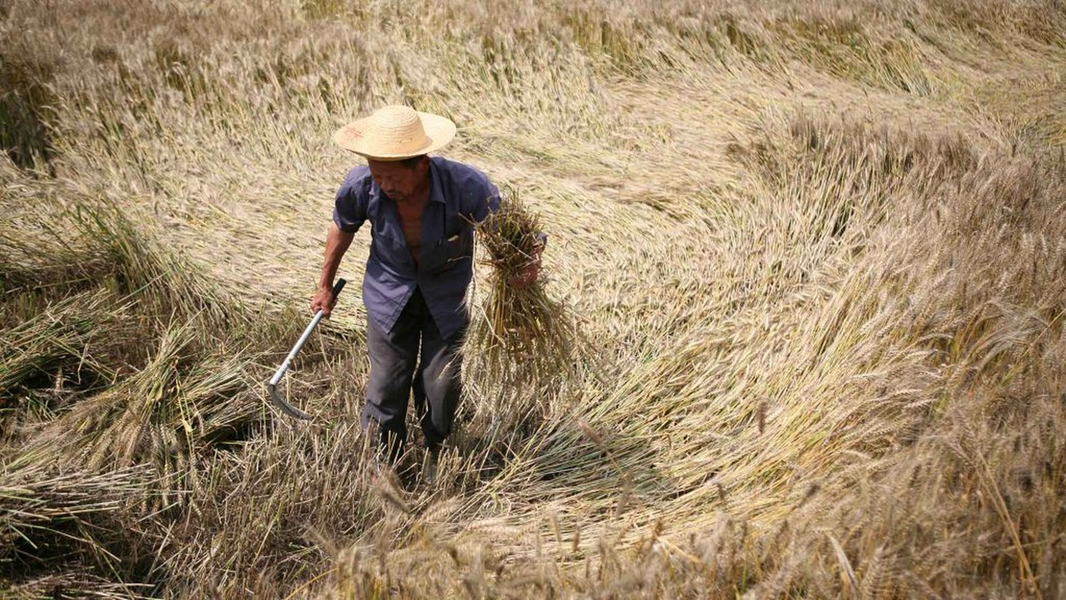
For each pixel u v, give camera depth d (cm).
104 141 662
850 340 399
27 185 582
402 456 377
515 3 1001
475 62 865
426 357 358
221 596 304
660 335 475
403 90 807
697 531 307
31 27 747
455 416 394
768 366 428
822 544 256
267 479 352
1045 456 273
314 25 883
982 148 718
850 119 734
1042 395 299
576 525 325
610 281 528
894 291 412
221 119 712
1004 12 1275
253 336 453
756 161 681
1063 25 1293
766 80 1020
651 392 423
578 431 398
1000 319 356
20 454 340
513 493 365
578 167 720
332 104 769
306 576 322
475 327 344
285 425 382
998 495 256
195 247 532
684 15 1071
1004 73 1138
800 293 486
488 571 270
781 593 244
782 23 1102
